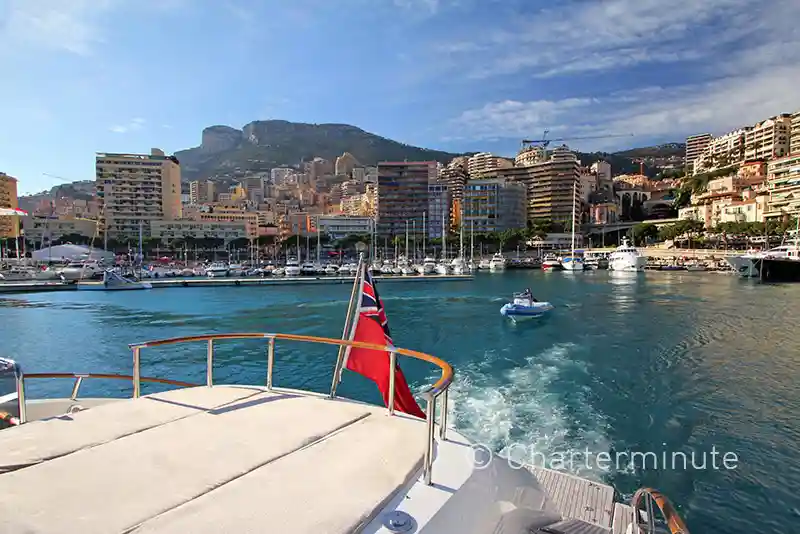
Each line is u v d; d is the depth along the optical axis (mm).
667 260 129125
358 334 7332
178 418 4980
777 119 185375
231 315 43594
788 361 23078
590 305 48250
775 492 10438
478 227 192875
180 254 160000
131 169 176625
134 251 156125
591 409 15797
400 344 28609
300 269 101000
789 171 135375
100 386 19359
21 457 3979
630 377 19984
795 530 9203
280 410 5273
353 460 3988
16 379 5363
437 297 58562
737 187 163000
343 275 99812
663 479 10977
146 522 3051
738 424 14500
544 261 130625
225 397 5727
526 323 36562
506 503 4059
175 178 190250
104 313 44969
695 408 15938
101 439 4398
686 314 41000
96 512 3166
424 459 3900
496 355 24891
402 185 198125
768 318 38375
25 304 52375
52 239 153125
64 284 70062
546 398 16984
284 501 3307
